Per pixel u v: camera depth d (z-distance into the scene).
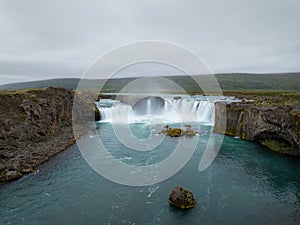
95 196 20.06
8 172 23.97
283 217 17.48
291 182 23.14
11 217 17.41
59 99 48.66
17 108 38.16
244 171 25.52
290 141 30.92
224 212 17.94
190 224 16.50
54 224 16.61
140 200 19.34
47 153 30.64
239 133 39.31
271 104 41.41
